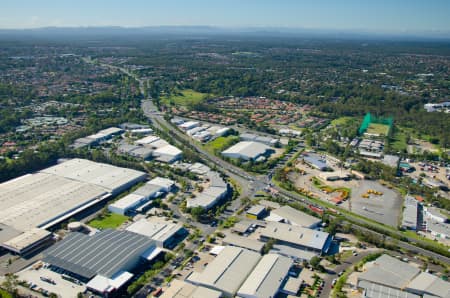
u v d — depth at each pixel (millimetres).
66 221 195500
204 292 138500
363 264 167375
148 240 171875
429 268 169125
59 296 141500
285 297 143375
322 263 168250
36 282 148750
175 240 182875
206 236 187125
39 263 160375
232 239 179500
